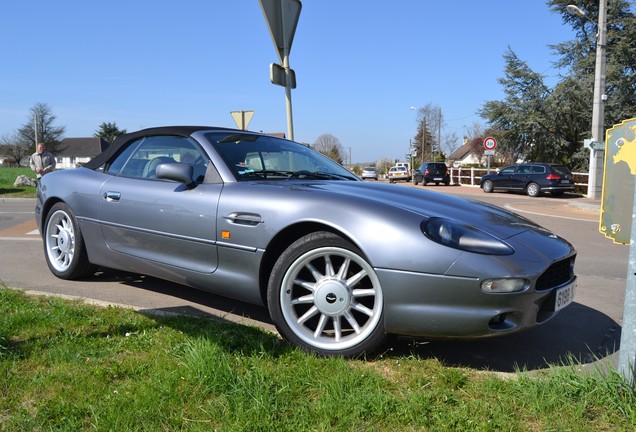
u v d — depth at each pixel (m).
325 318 2.89
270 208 3.06
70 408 2.14
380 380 2.49
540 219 12.18
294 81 6.70
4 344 2.76
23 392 2.28
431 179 32.69
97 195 4.12
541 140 33.00
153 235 3.66
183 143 3.83
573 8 19.16
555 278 2.87
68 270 4.48
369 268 2.78
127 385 2.35
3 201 15.26
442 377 2.57
